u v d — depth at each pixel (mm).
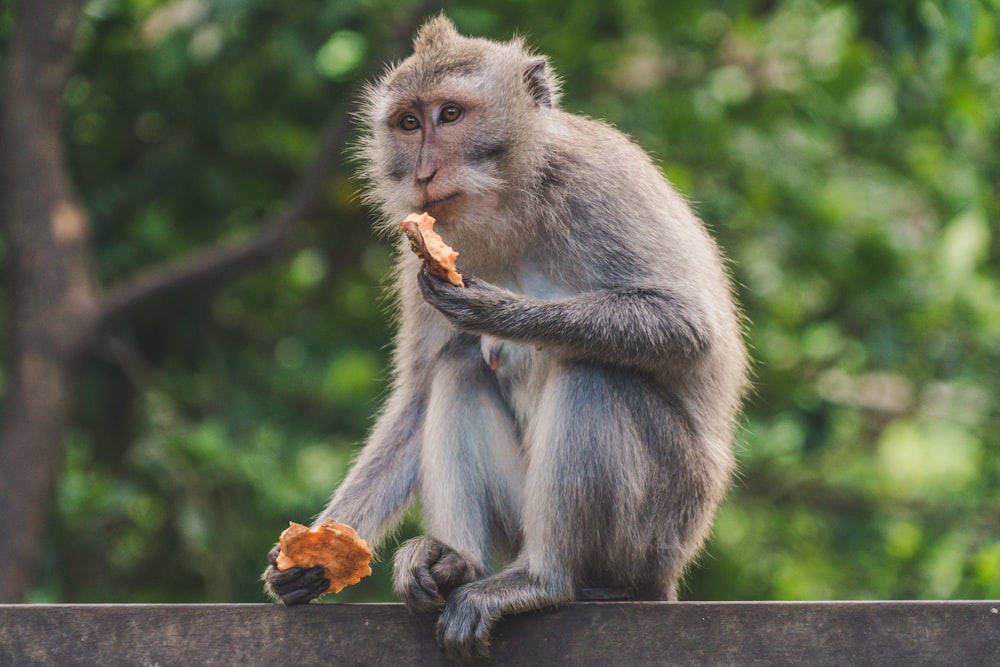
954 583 16141
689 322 7496
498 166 7820
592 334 7281
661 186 8125
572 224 7879
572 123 8227
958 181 17469
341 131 13148
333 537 6668
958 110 16109
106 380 15297
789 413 16203
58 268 12555
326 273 16375
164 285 12914
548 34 15391
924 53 13828
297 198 13250
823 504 17234
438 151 7805
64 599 14531
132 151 15555
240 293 16281
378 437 8297
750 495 17172
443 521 7668
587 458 7188
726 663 6359
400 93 7980
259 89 15430
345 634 6613
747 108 16500
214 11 13422
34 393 12391
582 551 7156
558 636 6586
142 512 15039
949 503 17141
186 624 6574
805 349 16766
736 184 16344
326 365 15430
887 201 18031
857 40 15562
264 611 6590
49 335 12453
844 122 17219
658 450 7441
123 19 14719
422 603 6715
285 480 15391
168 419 14750
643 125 15398
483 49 8078
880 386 17734
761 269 16391
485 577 7430
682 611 6457
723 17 15914
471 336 8109
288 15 14047
